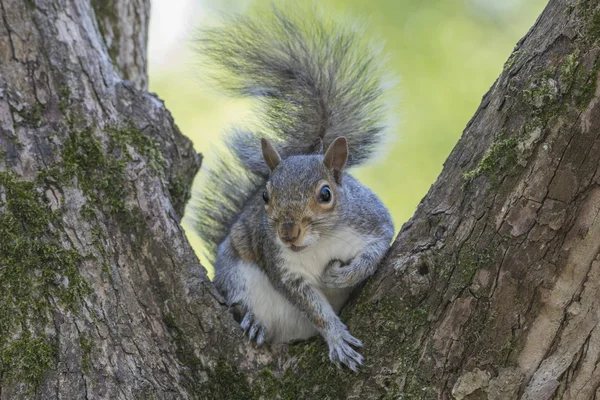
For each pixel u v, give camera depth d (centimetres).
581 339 647
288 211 850
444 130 1430
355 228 888
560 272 644
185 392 738
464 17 1537
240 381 772
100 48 888
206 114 1586
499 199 671
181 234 820
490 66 1480
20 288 688
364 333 743
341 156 914
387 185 1417
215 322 793
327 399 732
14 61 790
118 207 782
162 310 772
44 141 770
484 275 671
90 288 722
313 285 886
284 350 801
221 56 1077
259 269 952
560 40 655
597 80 626
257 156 1105
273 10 1099
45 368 661
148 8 1124
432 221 725
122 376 695
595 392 650
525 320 657
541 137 647
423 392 681
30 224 720
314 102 1069
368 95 1080
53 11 839
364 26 1105
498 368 664
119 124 843
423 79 1473
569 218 638
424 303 707
